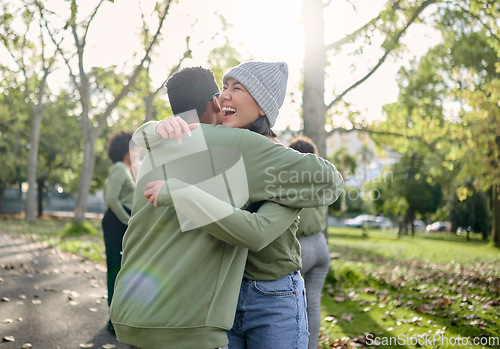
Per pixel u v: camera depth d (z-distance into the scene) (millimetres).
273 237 1740
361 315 5789
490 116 13898
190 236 1695
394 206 38625
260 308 1994
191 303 1628
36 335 4562
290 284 2049
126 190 4348
